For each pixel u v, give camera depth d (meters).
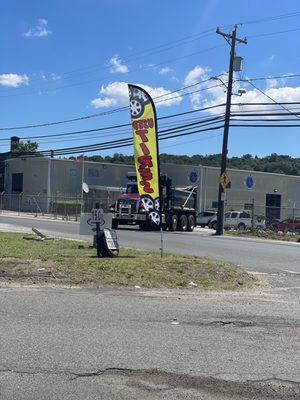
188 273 11.76
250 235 33.66
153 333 6.91
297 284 12.06
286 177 65.94
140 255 14.29
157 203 13.85
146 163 13.66
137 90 13.50
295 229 41.16
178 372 5.42
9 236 18.69
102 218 15.64
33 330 6.80
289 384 5.18
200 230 38.91
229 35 32.28
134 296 9.48
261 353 6.18
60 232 23.83
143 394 4.83
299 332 7.27
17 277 10.60
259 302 9.45
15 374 5.21
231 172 61.03
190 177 51.41
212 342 6.59
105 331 6.90
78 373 5.29
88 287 10.15
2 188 69.12
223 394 4.89
